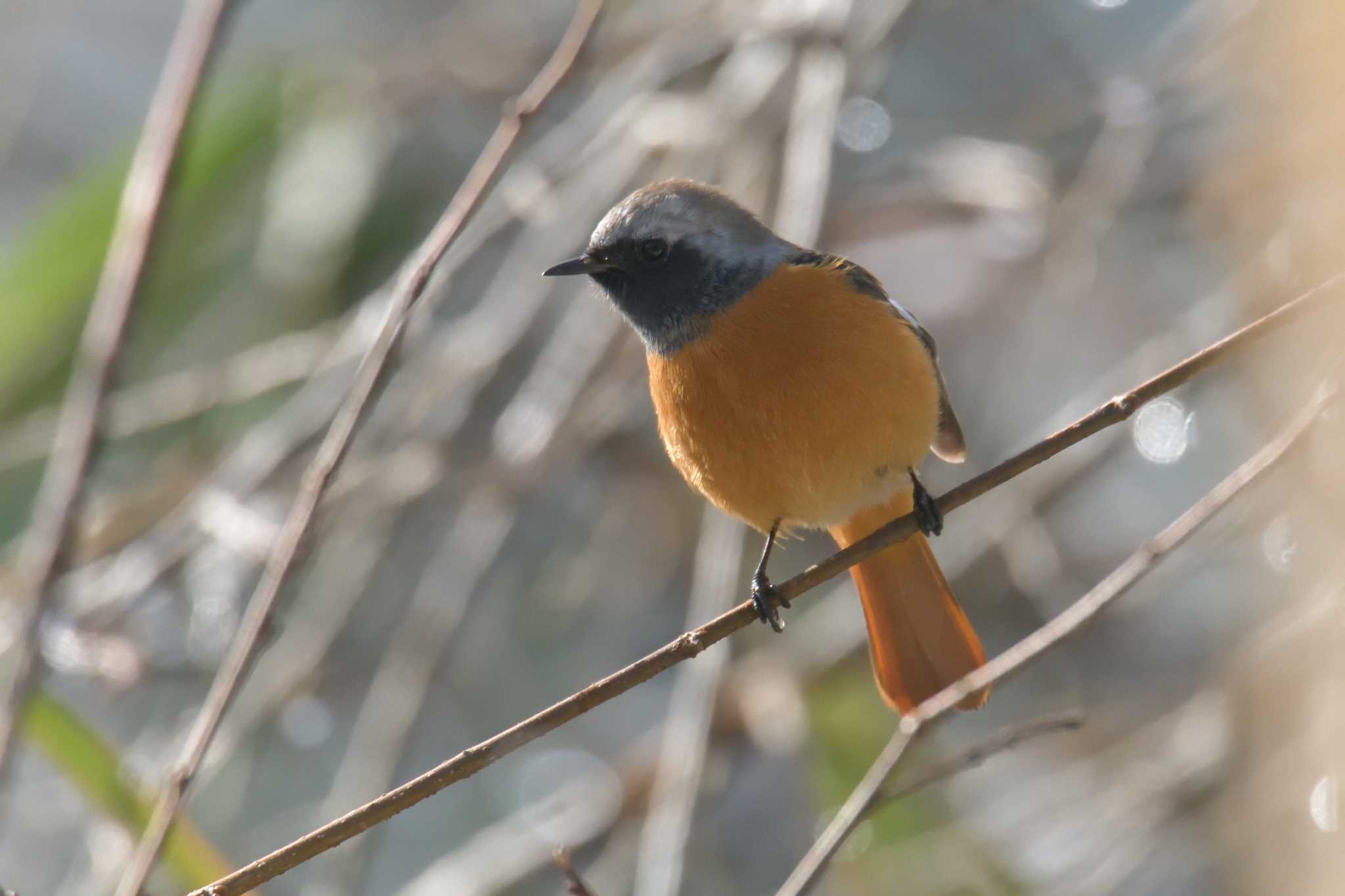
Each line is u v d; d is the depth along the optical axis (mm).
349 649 12961
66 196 12281
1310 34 6602
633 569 13836
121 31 16297
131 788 7910
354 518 11148
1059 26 15305
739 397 7938
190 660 10984
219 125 12703
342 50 14039
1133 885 11438
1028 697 13727
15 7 15102
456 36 14133
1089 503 14227
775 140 11211
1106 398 11820
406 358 10891
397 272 11930
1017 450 12242
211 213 12742
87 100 16062
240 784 12719
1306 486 8750
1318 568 9477
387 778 10141
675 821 8617
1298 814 7676
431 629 10680
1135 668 13875
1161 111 12203
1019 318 14148
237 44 15250
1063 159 13961
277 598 7027
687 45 11375
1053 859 11609
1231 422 12344
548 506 13969
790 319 7898
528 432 11016
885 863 10812
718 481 8227
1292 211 8602
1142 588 12719
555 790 13906
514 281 11680
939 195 12562
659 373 8289
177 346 12953
